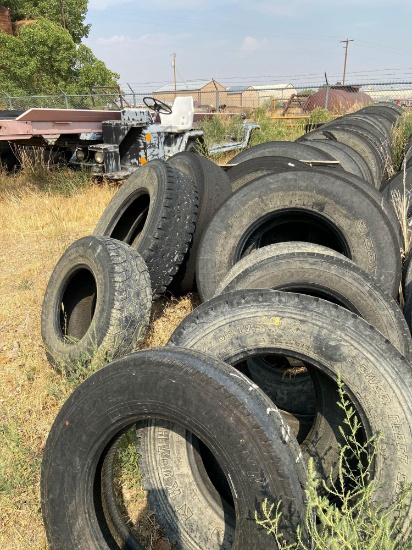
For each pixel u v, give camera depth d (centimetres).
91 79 2934
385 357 227
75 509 225
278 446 187
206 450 267
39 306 489
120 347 360
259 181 400
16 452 286
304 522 185
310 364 246
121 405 215
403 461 219
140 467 260
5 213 761
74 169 944
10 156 1009
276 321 243
